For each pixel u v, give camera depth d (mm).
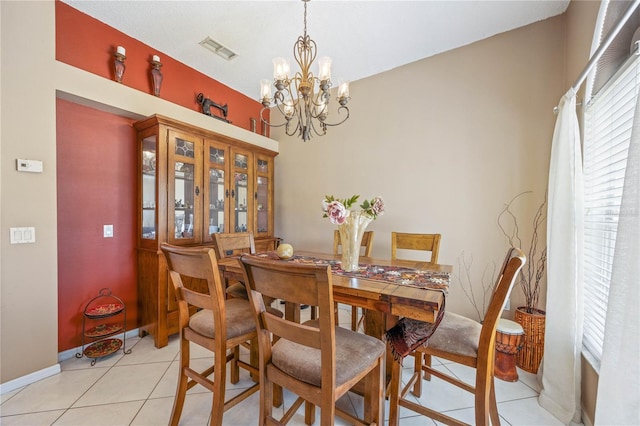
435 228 2551
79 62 2020
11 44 1604
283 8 1949
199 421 1390
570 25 1920
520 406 1522
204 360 1971
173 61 2641
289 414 1148
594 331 1462
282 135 3629
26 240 1663
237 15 2029
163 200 2217
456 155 2457
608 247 1355
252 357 1695
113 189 2275
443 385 1732
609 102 1373
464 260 2420
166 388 1640
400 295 1111
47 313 1744
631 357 825
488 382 1106
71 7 1981
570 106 1511
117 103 2127
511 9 1983
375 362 1099
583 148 1612
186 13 2020
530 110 2170
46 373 1730
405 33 2229
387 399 1558
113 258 2275
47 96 1751
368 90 2910
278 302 3270
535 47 2139
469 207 2402
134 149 2400
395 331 1239
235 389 1651
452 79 2467
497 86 2283
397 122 2748
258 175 3213
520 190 2209
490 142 2314
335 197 3148
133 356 2027
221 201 2785
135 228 2408
